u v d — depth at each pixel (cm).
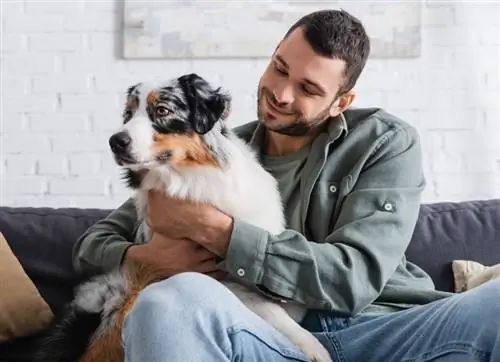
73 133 302
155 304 126
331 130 180
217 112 168
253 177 175
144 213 178
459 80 301
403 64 299
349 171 176
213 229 158
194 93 167
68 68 301
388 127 180
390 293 168
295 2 296
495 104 300
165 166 165
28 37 301
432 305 145
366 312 163
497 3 300
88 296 179
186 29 297
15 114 301
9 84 301
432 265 217
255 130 198
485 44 301
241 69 299
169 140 163
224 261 160
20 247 218
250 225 158
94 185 302
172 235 167
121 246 180
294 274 155
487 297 131
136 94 167
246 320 131
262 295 161
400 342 146
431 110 300
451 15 300
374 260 160
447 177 301
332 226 174
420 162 179
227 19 297
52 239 219
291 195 182
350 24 175
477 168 300
